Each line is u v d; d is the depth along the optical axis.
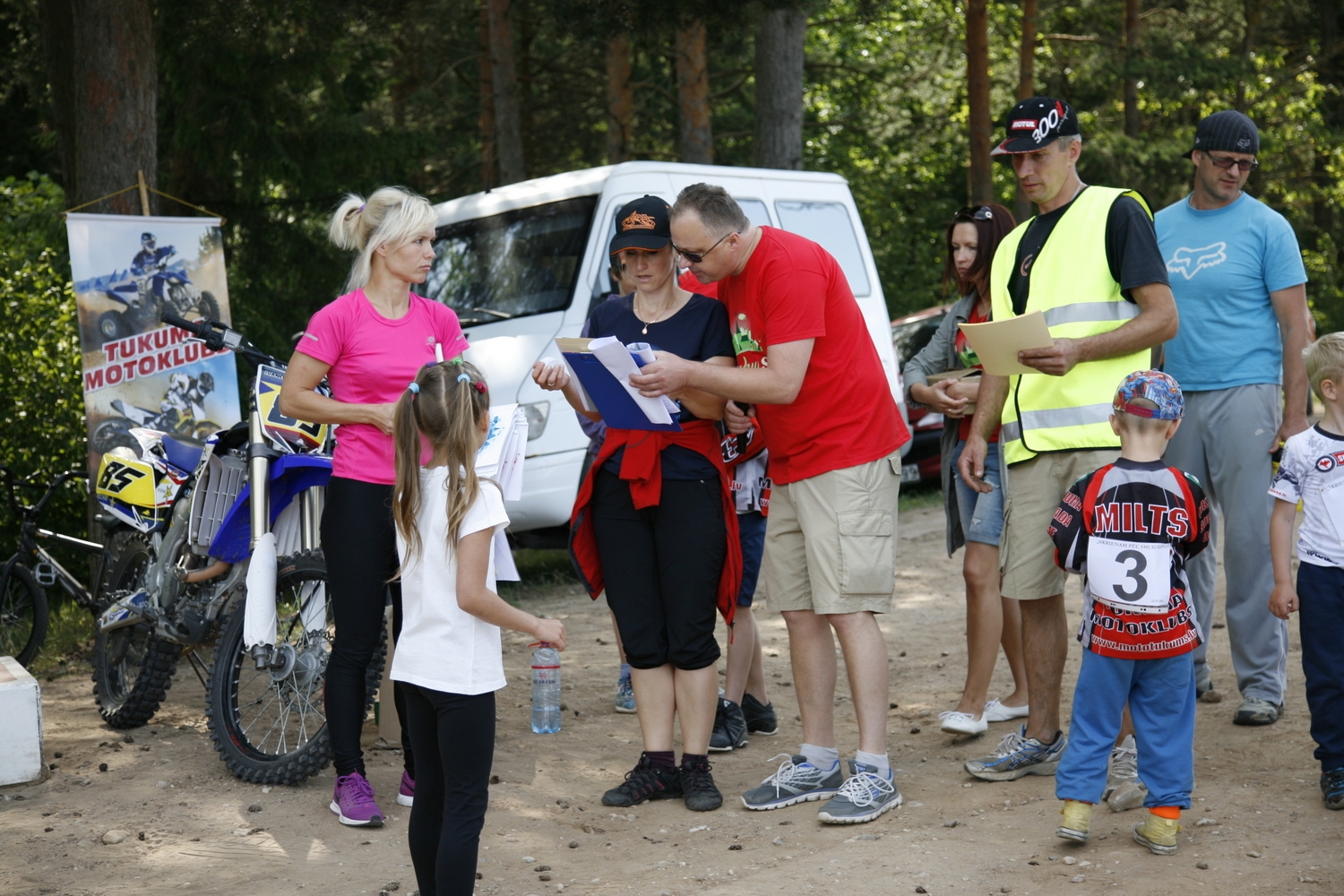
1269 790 4.23
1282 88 28.44
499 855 4.02
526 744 5.21
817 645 4.48
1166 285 4.15
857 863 3.78
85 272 7.33
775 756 5.05
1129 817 4.08
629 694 5.68
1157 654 3.66
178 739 5.22
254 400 4.78
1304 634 4.11
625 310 4.52
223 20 13.25
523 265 8.45
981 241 5.25
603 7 11.87
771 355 4.13
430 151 16.25
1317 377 4.13
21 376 9.12
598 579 4.68
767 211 9.30
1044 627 4.48
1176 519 3.68
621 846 4.09
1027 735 4.56
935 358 5.45
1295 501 4.18
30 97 18.80
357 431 4.28
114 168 8.52
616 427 4.18
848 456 4.25
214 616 5.10
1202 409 5.00
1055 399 4.29
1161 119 28.14
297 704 4.85
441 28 19.84
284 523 4.96
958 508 5.18
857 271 10.04
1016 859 3.74
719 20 12.17
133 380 7.46
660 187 8.55
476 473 3.33
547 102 22.25
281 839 4.14
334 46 14.55
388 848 4.07
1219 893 3.43
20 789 4.62
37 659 6.91
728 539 4.45
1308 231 30.36
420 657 3.36
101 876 3.86
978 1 21.00
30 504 8.88
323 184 14.69
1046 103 4.35
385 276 4.38
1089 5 26.20
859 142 27.09
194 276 7.63
